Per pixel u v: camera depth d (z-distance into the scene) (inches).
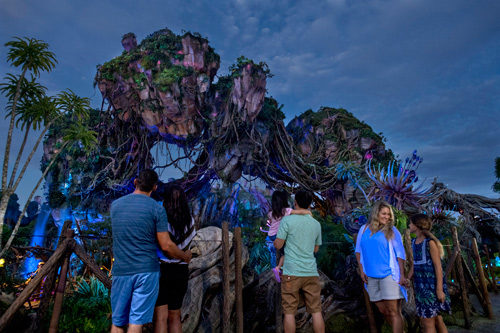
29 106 224.1
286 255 127.1
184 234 109.5
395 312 122.6
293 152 1171.3
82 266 211.2
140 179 99.9
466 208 576.4
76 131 231.5
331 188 1089.4
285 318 121.8
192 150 1088.2
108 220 257.0
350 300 183.3
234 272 165.8
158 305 101.7
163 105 969.5
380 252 127.6
